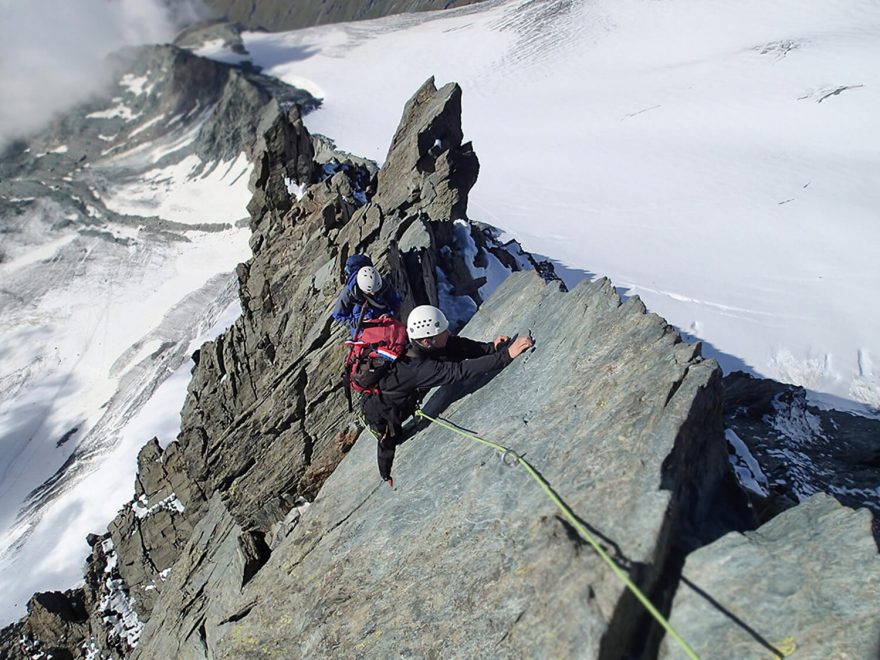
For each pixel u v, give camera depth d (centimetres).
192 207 14162
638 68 14638
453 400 902
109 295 11456
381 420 847
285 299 1938
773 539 520
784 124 8906
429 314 771
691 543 530
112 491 5362
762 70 11150
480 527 647
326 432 1357
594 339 756
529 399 772
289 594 843
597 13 17988
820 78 10069
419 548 706
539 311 934
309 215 2002
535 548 557
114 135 18875
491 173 9675
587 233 6425
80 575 4584
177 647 1251
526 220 7181
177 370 7581
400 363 808
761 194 6762
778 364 3878
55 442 7744
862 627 441
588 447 616
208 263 11912
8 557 4888
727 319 4300
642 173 8275
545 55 17012
